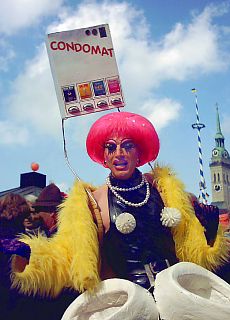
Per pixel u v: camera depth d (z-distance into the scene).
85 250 3.11
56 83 3.64
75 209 3.24
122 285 2.98
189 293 2.84
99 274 3.22
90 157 3.61
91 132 3.52
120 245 3.29
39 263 3.08
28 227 3.82
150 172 3.59
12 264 3.08
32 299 3.11
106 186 3.46
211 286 3.13
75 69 3.67
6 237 3.18
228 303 2.97
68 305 3.17
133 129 3.44
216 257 3.42
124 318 2.76
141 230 3.31
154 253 3.32
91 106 3.65
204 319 2.78
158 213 3.38
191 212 3.43
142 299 2.84
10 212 3.62
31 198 6.77
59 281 3.14
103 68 3.70
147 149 3.51
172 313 2.84
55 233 3.32
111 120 3.46
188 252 3.35
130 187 3.41
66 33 3.68
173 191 3.45
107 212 3.33
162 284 2.93
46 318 3.14
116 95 3.69
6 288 3.08
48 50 3.66
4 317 3.09
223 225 3.67
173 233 3.39
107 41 3.73
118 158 3.39
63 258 3.14
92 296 3.01
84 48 3.70
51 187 4.77
